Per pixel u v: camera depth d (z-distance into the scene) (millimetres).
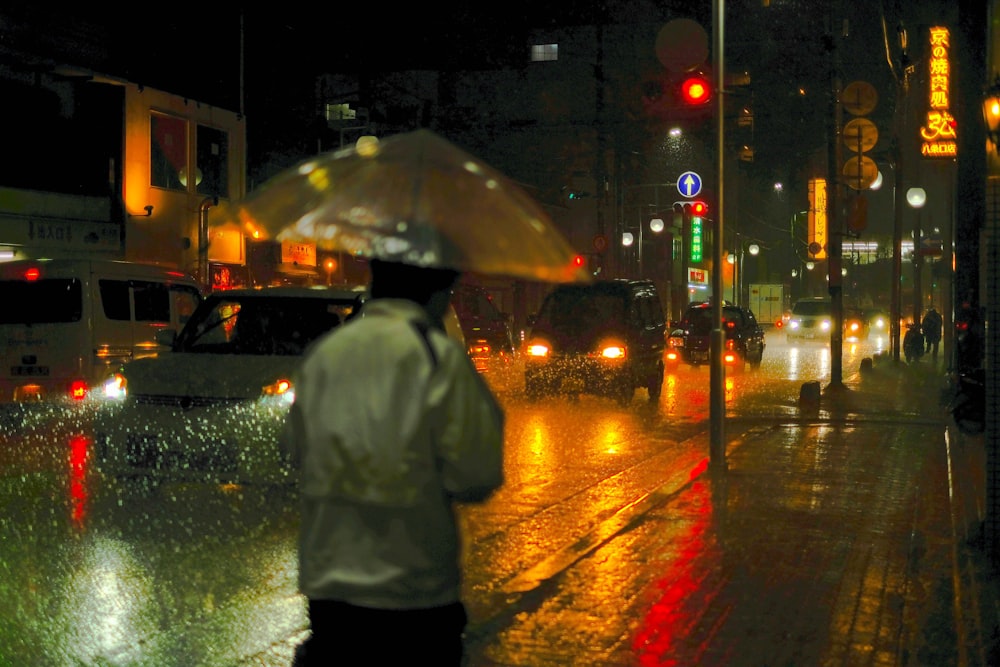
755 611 6488
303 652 3051
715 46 12305
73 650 5652
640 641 5852
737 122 17875
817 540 8562
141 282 15477
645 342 22281
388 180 3047
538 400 22141
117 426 9586
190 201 30203
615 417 19219
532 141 50812
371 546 2900
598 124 44812
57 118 26344
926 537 8695
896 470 12477
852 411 20047
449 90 50344
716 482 11453
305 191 3160
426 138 3184
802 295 89125
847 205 24266
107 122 27281
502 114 50844
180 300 16172
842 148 23750
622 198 50281
